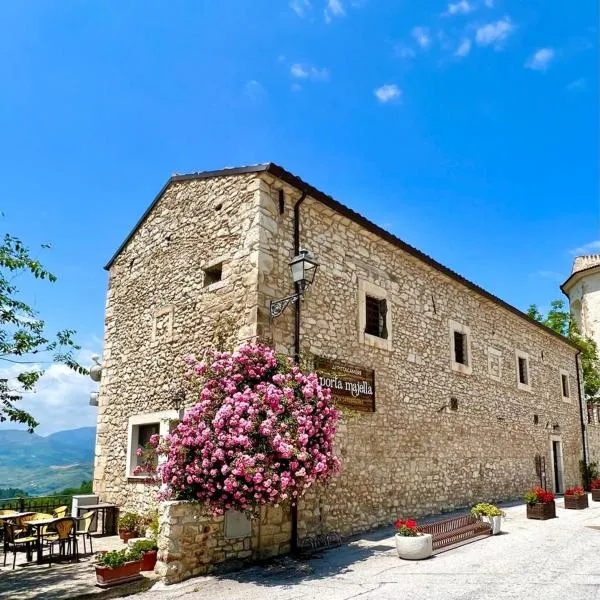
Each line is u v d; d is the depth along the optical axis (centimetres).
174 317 904
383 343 958
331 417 675
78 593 527
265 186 791
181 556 586
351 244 933
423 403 1048
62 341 725
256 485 574
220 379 660
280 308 741
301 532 737
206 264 856
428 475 1026
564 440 1745
